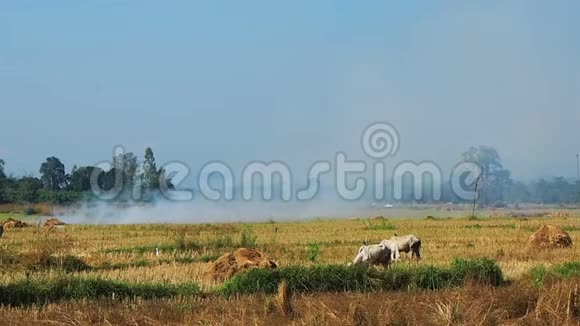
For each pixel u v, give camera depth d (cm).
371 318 3338
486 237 9531
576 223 12962
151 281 4891
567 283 3825
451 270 4766
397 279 4672
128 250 7656
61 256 6109
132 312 3762
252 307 3759
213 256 6975
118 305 4006
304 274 4572
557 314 3419
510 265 5894
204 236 9550
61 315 3756
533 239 8025
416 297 3953
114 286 4447
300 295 4253
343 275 4603
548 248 7738
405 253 7200
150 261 6569
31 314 3825
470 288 4022
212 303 3997
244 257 5631
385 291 4431
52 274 4778
